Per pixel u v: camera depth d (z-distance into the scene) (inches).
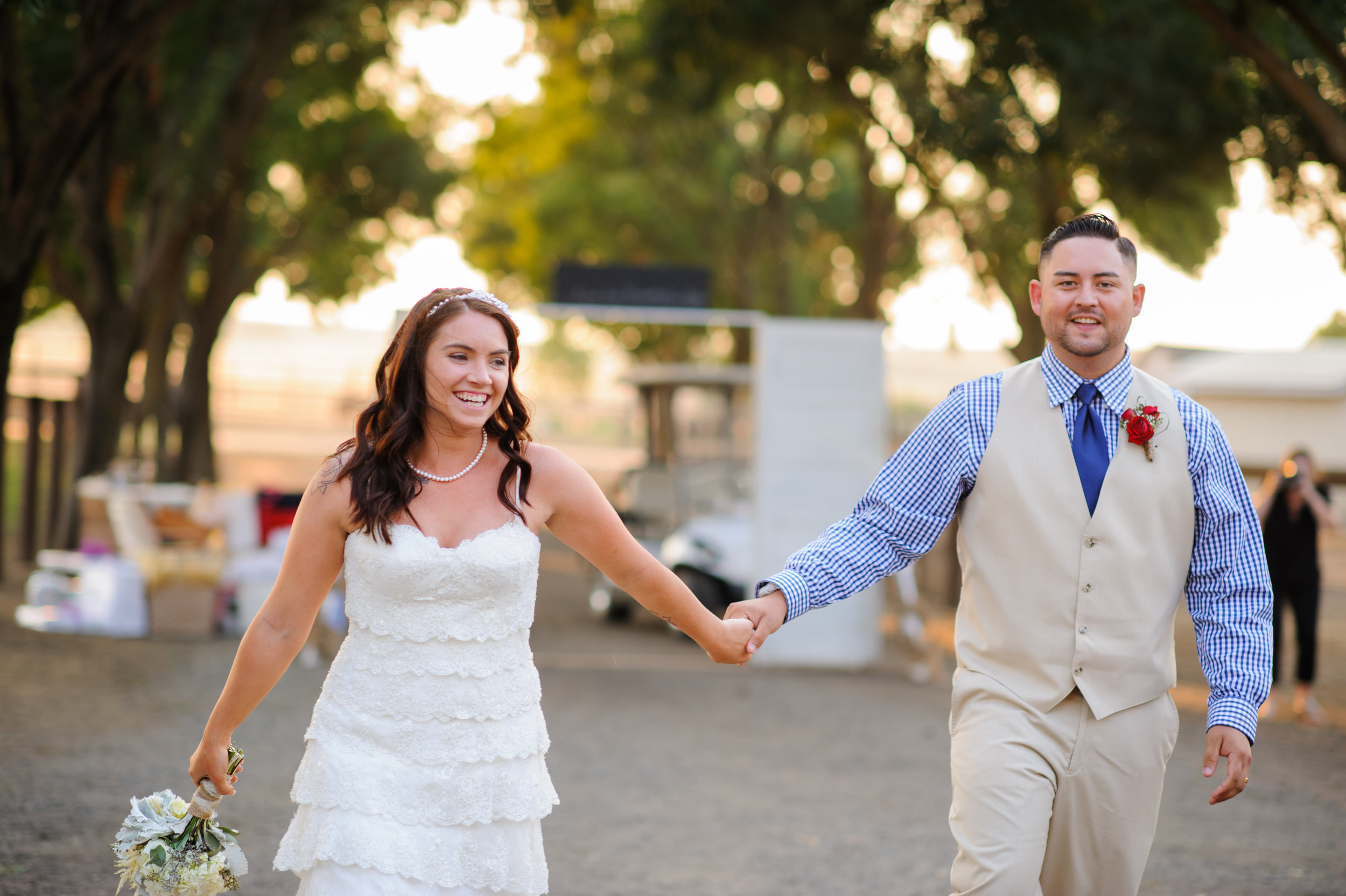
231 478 1566.2
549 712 451.5
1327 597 944.9
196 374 1039.0
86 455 794.2
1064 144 674.2
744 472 765.9
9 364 519.8
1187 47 630.5
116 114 747.4
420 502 135.8
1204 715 484.1
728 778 360.5
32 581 592.1
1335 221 586.2
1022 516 155.6
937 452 161.8
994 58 666.8
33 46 613.3
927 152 729.0
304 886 132.0
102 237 778.2
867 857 277.4
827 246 1608.0
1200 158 679.1
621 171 1430.9
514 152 1283.2
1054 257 158.2
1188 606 160.9
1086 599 152.6
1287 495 473.4
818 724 449.1
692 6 822.5
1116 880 156.1
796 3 748.6
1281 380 1389.0
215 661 499.5
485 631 134.3
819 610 581.6
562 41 1130.7
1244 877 267.0
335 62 976.9
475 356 135.3
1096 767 151.9
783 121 1257.4
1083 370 158.7
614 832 293.7
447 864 130.2
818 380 566.9
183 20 748.6
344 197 1139.9
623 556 146.9
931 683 546.3
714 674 552.4
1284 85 460.4
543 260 1566.2
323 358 2257.6
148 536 577.6
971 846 149.6
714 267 1518.2
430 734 131.7
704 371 774.5
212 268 1031.6
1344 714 483.8
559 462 143.7
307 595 138.0
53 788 298.0
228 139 781.9
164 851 140.4
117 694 423.8
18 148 505.0
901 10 747.4
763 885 253.4
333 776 130.7
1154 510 153.9
